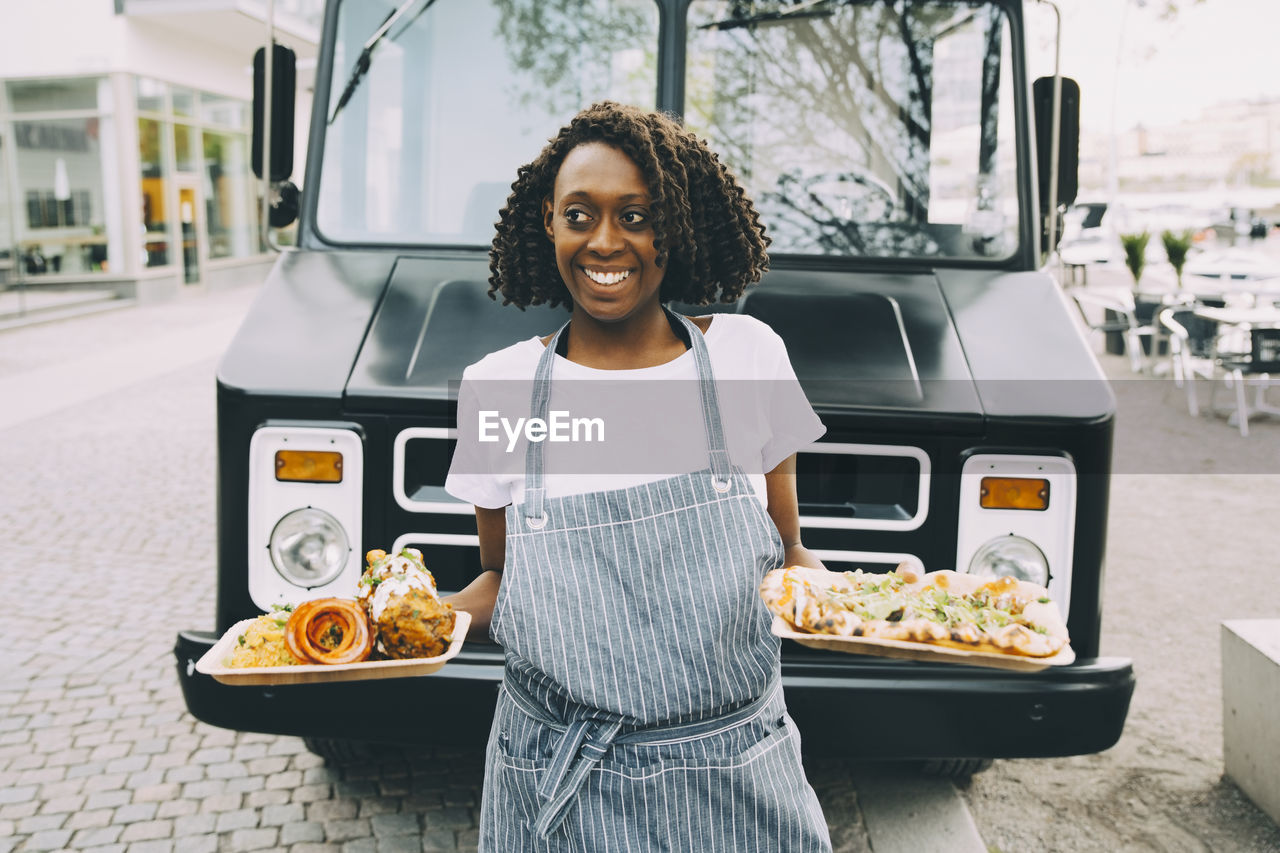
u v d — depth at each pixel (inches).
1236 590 197.3
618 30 127.2
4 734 138.0
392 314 111.8
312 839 116.0
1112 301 436.1
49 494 250.4
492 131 128.0
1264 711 122.3
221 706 101.8
